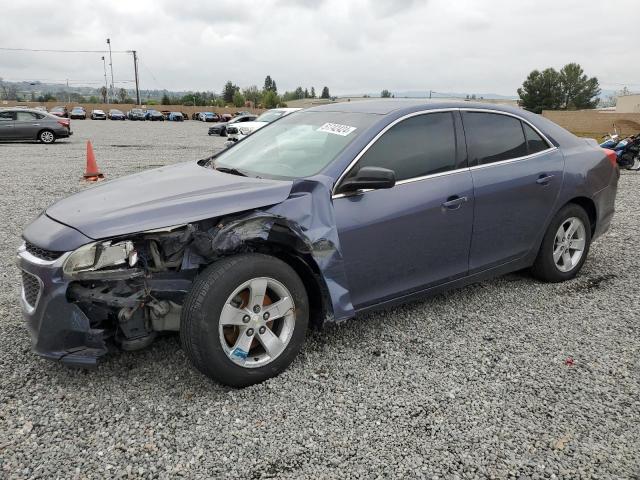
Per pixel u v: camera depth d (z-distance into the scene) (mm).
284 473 2574
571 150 4965
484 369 3541
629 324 4227
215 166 4227
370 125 3848
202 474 2562
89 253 2982
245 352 3203
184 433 2855
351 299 3656
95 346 3066
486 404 3143
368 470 2600
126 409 3059
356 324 4195
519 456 2707
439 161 4023
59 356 3057
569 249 5109
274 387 3289
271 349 3314
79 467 2596
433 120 4098
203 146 21906
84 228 3018
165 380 3354
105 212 3158
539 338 3988
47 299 2986
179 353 3678
